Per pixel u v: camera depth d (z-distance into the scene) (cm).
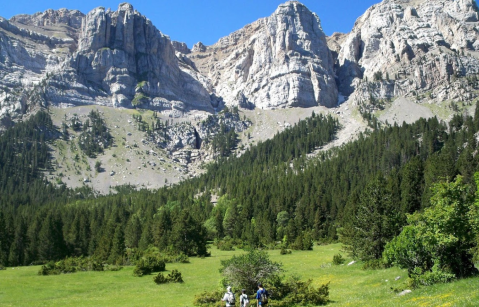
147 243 10969
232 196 18138
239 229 13388
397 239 3850
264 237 12181
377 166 17562
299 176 18188
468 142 15138
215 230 13862
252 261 3834
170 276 5959
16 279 6456
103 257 8794
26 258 9856
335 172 17388
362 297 3409
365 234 5669
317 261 7169
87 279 6481
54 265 7525
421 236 3522
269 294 3681
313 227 13412
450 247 3419
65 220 12575
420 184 9612
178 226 9712
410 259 3644
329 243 11400
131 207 18112
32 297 5056
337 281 4766
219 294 3912
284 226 13850
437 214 3478
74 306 4312
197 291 4988
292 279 4041
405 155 17538
